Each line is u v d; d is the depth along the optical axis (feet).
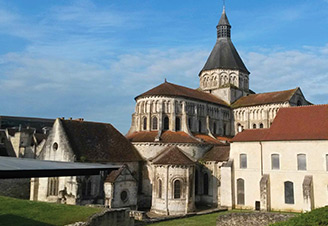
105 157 176.35
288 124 178.40
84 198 162.30
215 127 257.34
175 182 173.68
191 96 234.17
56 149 174.40
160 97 220.02
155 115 219.20
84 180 165.48
